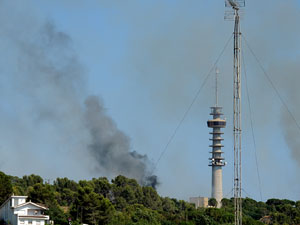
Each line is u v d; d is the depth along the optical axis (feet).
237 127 576.20
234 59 581.94
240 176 573.33
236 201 582.76
